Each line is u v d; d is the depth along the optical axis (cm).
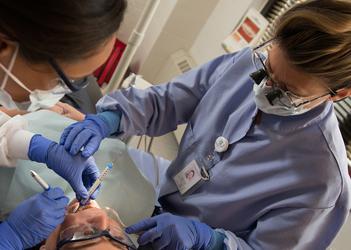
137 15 230
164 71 286
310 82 91
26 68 66
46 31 57
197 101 134
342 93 96
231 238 112
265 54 110
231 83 122
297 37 88
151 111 135
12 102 78
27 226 86
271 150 111
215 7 264
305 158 107
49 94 76
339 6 85
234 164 115
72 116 145
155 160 163
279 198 110
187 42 282
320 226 109
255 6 240
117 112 130
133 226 114
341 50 84
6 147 102
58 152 100
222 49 247
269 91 99
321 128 105
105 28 61
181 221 111
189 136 128
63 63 63
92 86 192
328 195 104
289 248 109
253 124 114
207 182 120
